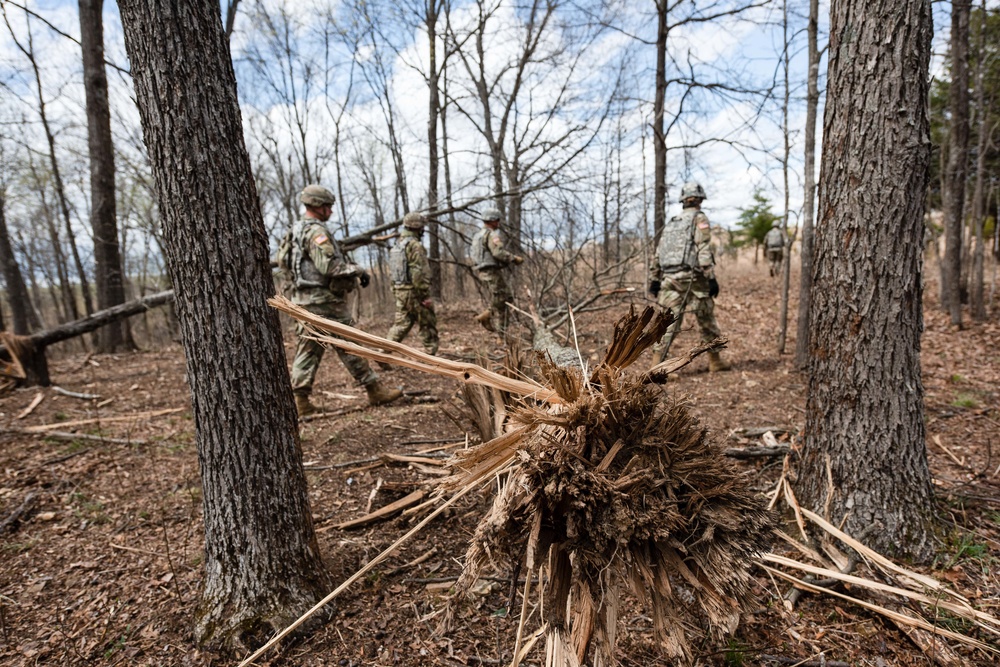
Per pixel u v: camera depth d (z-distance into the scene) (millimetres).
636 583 1619
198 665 2016
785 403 4703
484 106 13625
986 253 13406
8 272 11188
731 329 8211
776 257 12148
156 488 3527
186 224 1947
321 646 2100
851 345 2562
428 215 7797
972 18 8164
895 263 2453
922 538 2518
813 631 2162
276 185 13406
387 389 5141
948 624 2125
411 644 2117
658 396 1776
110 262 8930
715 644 2068
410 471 3543
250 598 2131
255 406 2100
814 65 5000
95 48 8727
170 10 1840
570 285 6949
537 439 1723
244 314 2053
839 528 2611
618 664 1954
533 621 2215
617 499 1526
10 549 2834
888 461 2547
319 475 3574
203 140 1923
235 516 2129
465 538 2812
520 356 2760
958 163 7598
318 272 4566
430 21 12562
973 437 3896
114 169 9000
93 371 7043
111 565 2678
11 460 3994
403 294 6168
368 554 2664
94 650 2117
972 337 7184
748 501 1682
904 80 2344
